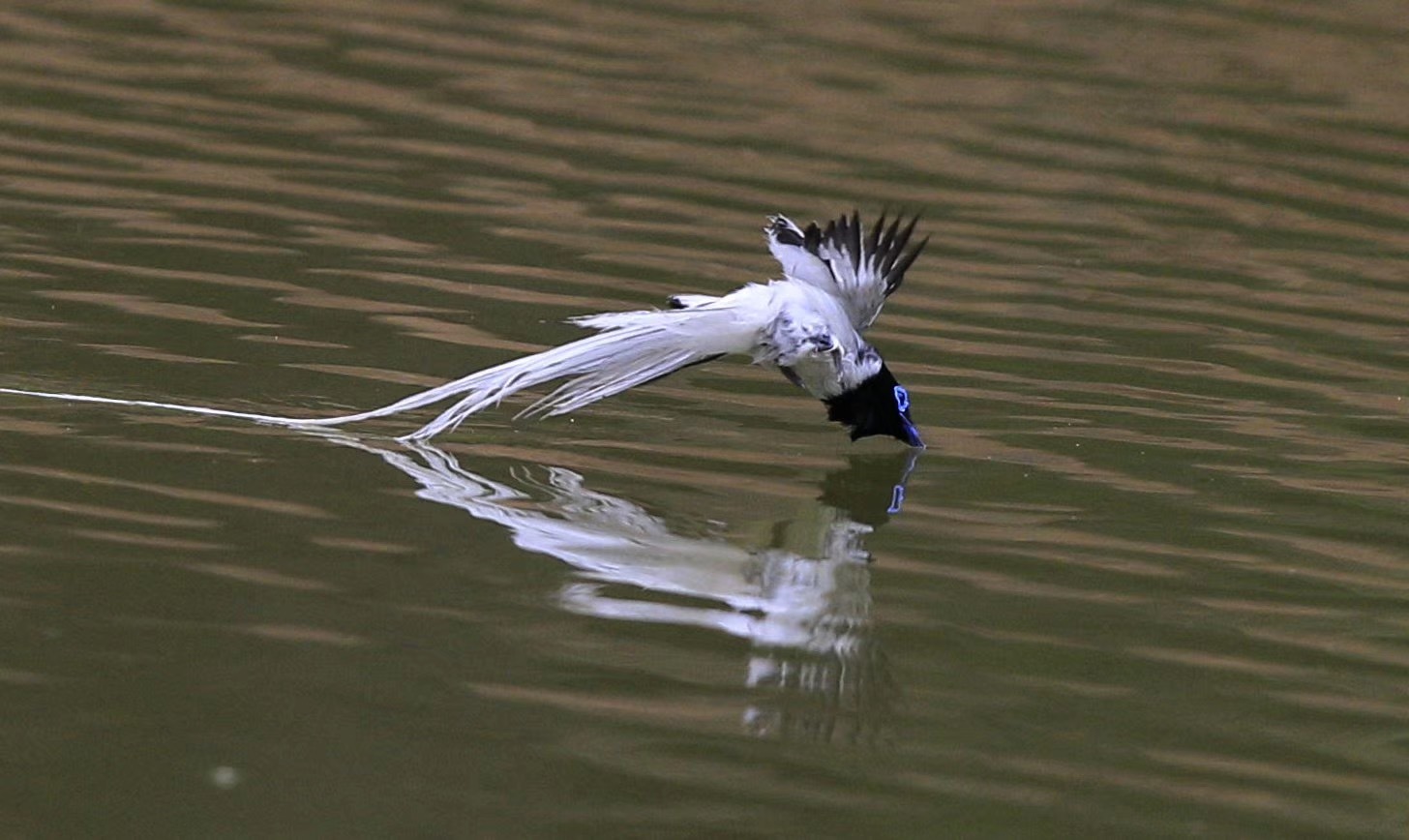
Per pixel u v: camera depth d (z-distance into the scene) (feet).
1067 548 39.01
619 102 74.64
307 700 29.81
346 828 26.17
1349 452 45.65
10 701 28.99
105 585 33.27
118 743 28.04
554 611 34.09
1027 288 57.82
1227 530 40.37
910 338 52.80
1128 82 82.43
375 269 54.60
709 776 28.37
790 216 62.69
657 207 62.75
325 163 64.54
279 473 39.63
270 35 80.23
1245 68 85.76
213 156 64.13
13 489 37.24
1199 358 52.54
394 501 38.75
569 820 26.81
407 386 45.65
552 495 40.06
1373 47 89.86
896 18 90.38
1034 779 28.96
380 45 80.23
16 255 52.70
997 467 43.70
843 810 27.58
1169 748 30.35
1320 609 36.45
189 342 47.26
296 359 46.85
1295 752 30.40
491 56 79.51
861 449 44.62
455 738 28.99
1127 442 45.68
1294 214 67.31
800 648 33.35
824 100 77.05
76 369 44.62
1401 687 33.04
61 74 72.28
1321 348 53.88
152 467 39.22
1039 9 93.45
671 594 35.42
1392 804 28.73
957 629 34.71
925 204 65.26
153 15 81.92
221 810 26.45
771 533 38.88
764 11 90.22
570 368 40.37
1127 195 68.13
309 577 34.50
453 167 65.31
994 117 76.33
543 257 56.95
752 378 49.90
